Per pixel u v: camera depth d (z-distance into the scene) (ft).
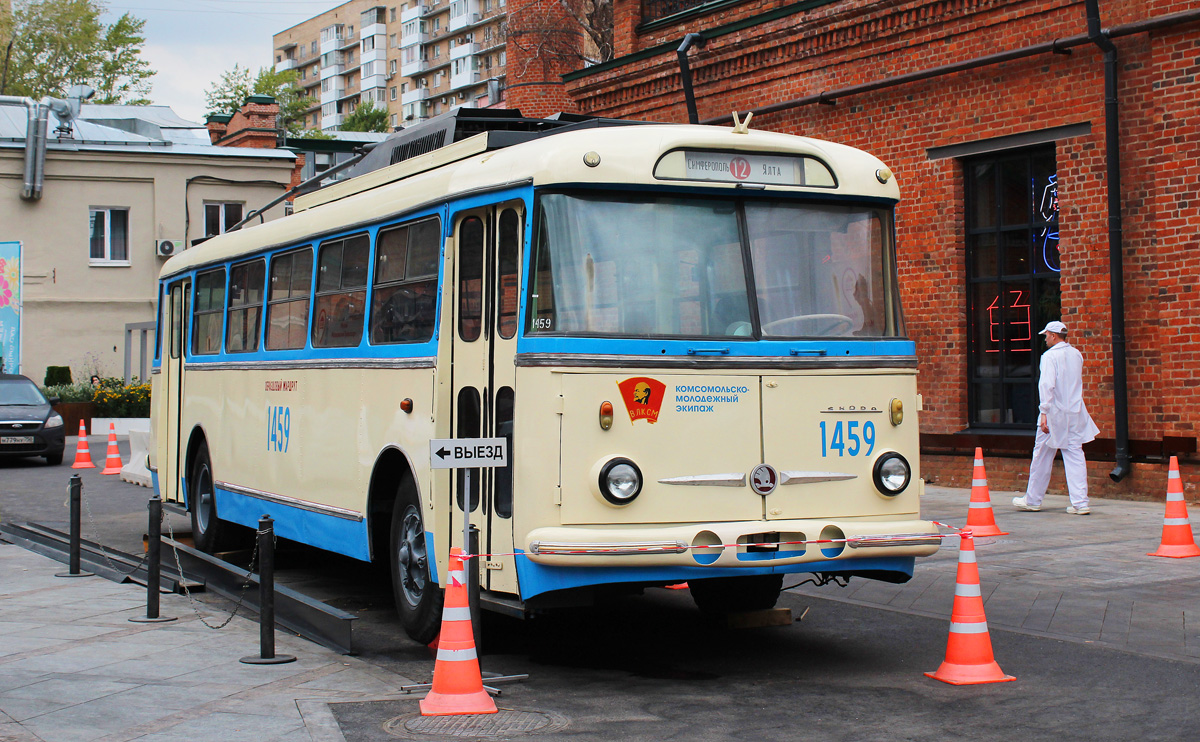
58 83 220.02
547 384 22.40
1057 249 52.11
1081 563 35.22
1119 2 48.49
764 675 24.07
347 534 30.01
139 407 108.37
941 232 55.98
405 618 27.20
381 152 34.47
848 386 24.23
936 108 56.08
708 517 22.89
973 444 54.44
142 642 26.66
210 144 164.35
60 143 118.62
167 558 38.50
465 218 25.41
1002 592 31.58
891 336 25.22
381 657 26.07
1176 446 46.26
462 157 27.68
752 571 22.95
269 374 35.55
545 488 22.30
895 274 25.53
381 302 28.86
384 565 39.83
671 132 23.71
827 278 24.73
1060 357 44.65
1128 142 48.19
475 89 384.06
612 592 23.77
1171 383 46.44
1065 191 50.65
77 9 219.20
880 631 28.32
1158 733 19.54
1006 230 54.03
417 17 397.19
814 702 21.83
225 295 39.99
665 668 24.77
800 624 29.35
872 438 24.40
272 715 20.58
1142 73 47.62
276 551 41.91
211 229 122.72
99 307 119.24
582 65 104.99
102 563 38.42
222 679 23.21
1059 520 43.55
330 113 433.89
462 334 25.25
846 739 19.42
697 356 23.06
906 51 57.57
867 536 23.63
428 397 25.95
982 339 55.31
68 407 105.40
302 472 32.91
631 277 23.15
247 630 28.22
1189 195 45.88
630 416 22.57
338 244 31.58
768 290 24.09
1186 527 36.06
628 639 27.76
